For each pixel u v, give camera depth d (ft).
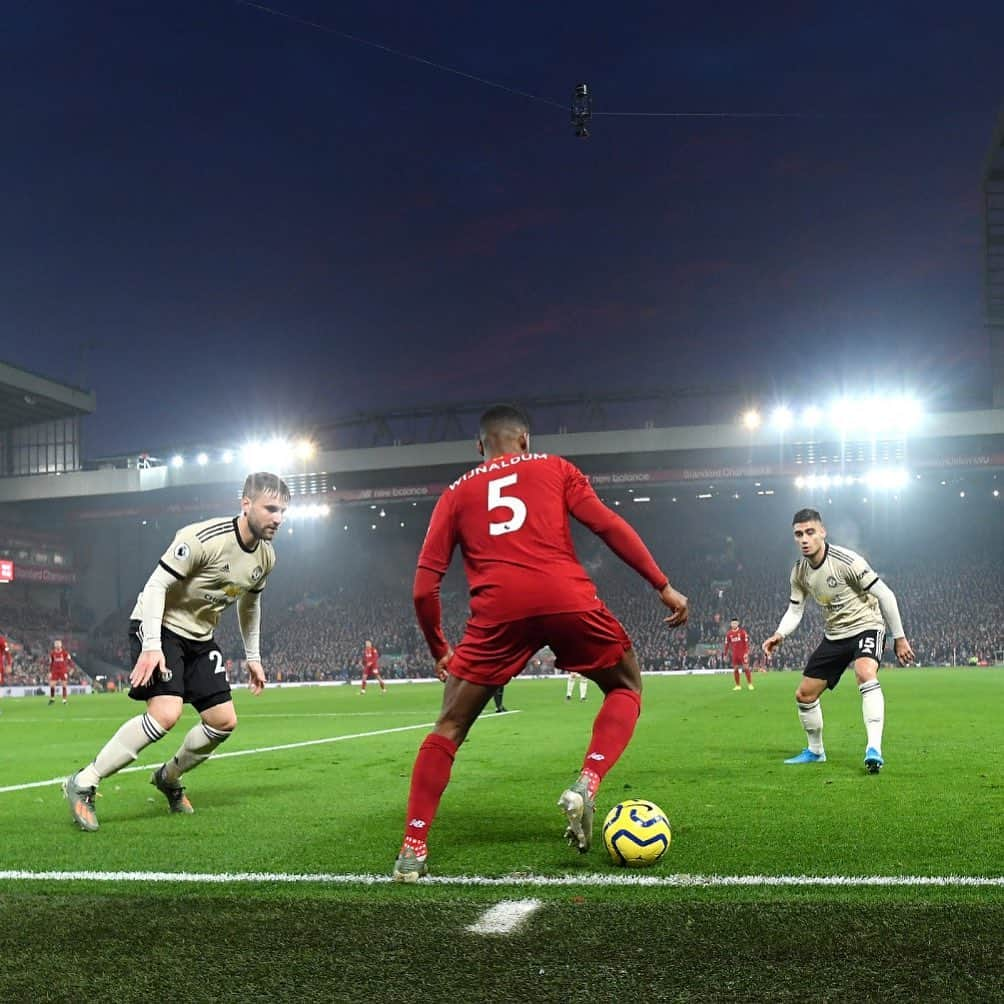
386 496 205.57
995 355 181.98
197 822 18.92
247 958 9.73
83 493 210.79
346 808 20.39
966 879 12.73
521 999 8.48
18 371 201.67
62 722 62.64
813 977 8.84
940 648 172.55
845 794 20.99
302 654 205.57
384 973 9.21
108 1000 8.68
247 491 19.79
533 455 15.21
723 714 51.93
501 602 14.20
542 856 14.88
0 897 12.39
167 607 19.72
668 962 9.34
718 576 217.56
